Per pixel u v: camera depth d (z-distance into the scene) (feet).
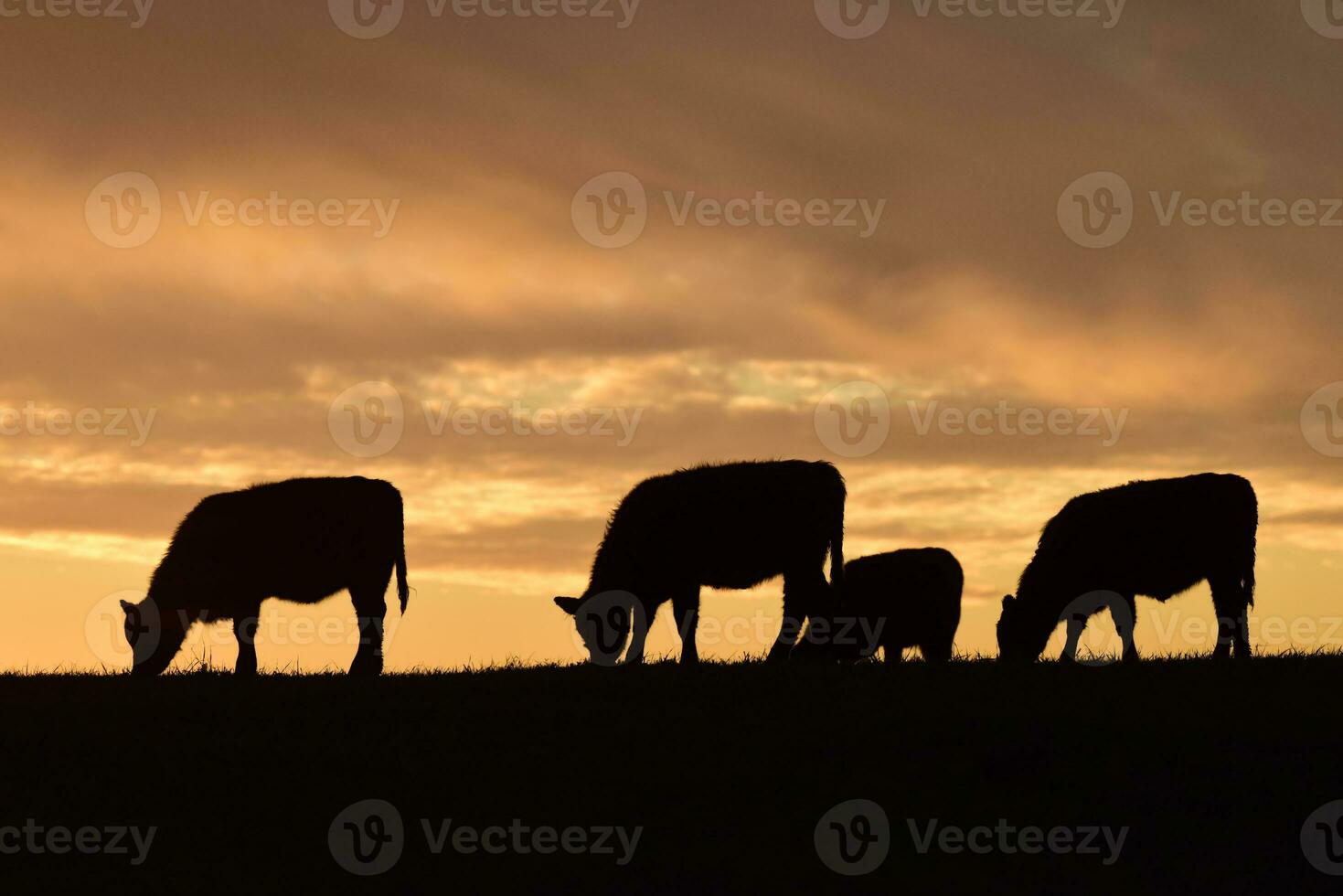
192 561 73.87
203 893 40.52
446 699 59.31
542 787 48.14
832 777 48.83
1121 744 51.37
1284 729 52.54
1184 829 44.47
